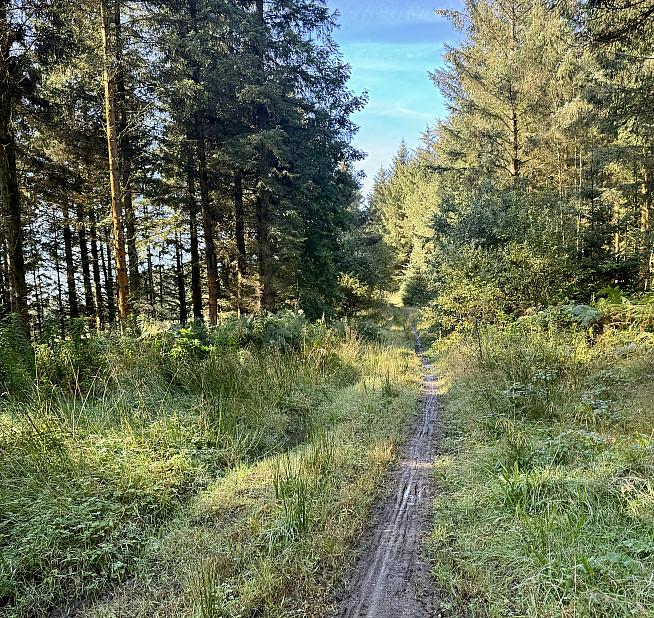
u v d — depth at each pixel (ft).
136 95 41.24
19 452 13.69
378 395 26.12
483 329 38.06
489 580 8.82
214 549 10.51
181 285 61.05
